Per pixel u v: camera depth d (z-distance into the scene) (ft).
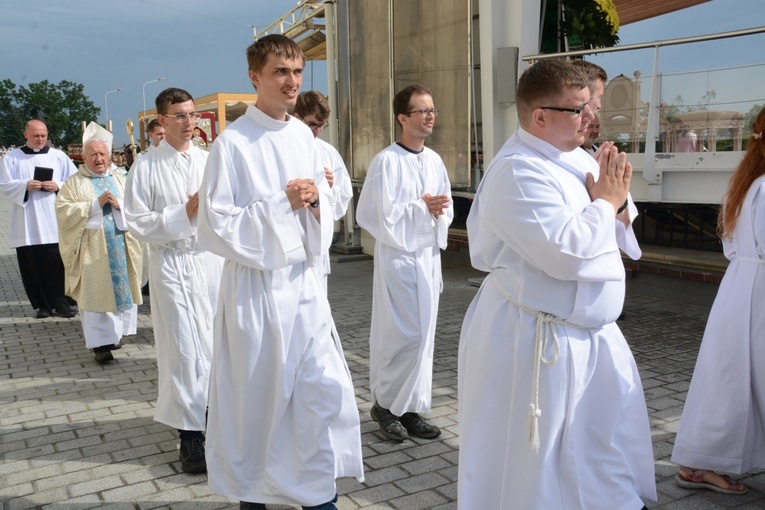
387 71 33.65
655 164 22.13
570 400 8.18
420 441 14.11
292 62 10.52
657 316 23.35
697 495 11.48
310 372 10.56
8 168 27.02
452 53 28.45
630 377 8.61
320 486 10.27
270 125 10.75
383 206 13.94
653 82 21.86
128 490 12.41
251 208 10.32
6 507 11.88
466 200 36.58
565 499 8.25
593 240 7.75
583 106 8.16
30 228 26.68
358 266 37.37
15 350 22.50
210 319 13.97
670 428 14.17
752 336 11.02
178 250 13.60
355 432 10.90
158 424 15.65
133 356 21.47
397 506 11.48
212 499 12.01
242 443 10.55
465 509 8.65
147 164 13.96
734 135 20.62
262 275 10.52
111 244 20.22
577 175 8.44
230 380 10.69
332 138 41.14
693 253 25.12
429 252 14.32
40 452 14.23
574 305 8.18
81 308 20.12
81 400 17.43
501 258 8.63
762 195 10.93
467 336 9.20
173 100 13.91
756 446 11.45
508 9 25.98
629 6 30.99
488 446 8.65
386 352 14.05
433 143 30.27
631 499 8.23
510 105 26.40
